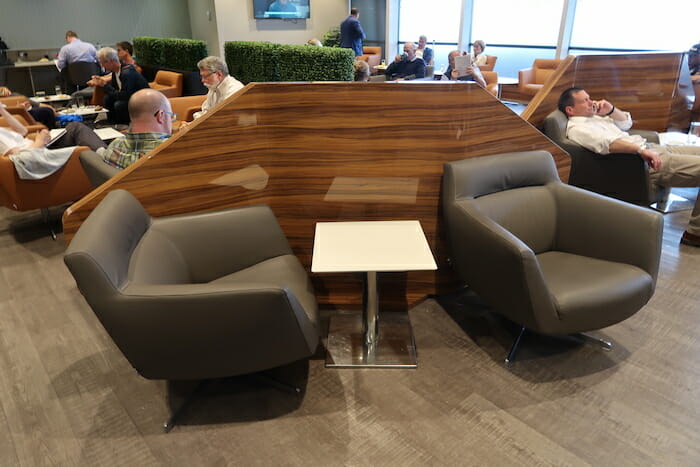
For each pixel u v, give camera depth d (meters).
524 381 1.95
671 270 2.73
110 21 9.34
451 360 2.07
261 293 1.46
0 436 1.73
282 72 6.34
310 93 2.02
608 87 3.57
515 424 1.74
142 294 1.44
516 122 2.29
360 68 4.62
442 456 1.62
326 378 1.98
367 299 2.03
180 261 1.92
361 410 1.82
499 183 2.21
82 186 3.25
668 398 1.85
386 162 2.16
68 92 8.16
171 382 1.98
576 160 3.12
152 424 1.77
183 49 7.14
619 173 3.04
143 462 1.62
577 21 7.30
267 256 2.08
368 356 2.08
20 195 3.08
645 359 2.05
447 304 2.47
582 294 1.85
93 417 1.80
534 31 7.92
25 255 3.06
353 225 2.17
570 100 3.13
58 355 2.14
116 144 2.43
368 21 10.67
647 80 3.68
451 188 2.10
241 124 2.04
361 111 2.06
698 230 2.93
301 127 2.08
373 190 2.22
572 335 2.20
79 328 2.32
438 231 2.33
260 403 1.86
